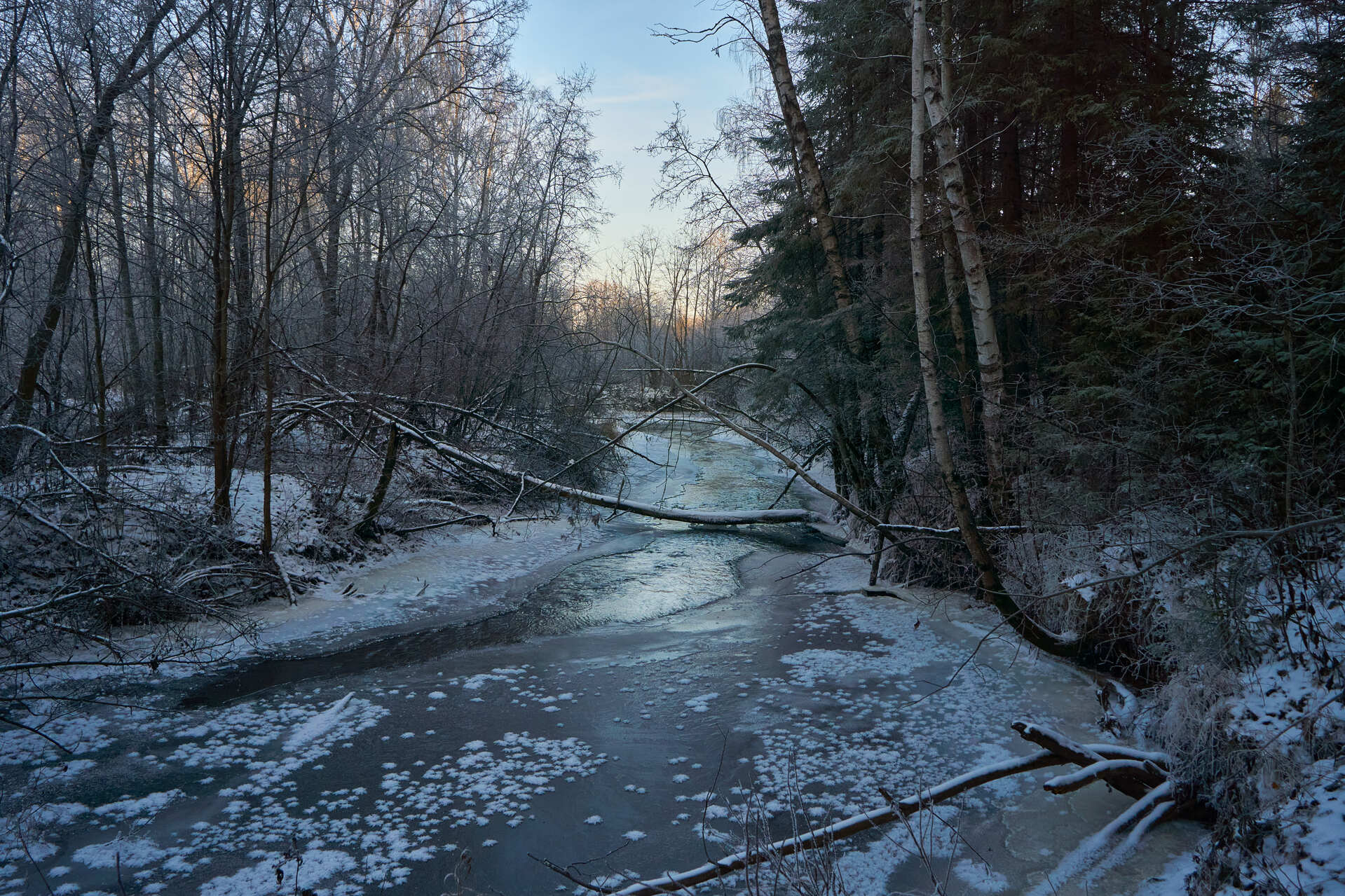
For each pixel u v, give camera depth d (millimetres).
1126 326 8625
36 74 10711
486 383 19078
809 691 7980
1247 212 6723
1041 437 9000
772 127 14352
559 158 21891
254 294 13445
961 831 5402
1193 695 5484
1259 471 6152
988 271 12547
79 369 13344
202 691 8062
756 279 16234
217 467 11000
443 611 11172
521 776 6246
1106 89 10914
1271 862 3912
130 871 4961
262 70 10633
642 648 9672
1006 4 11852
